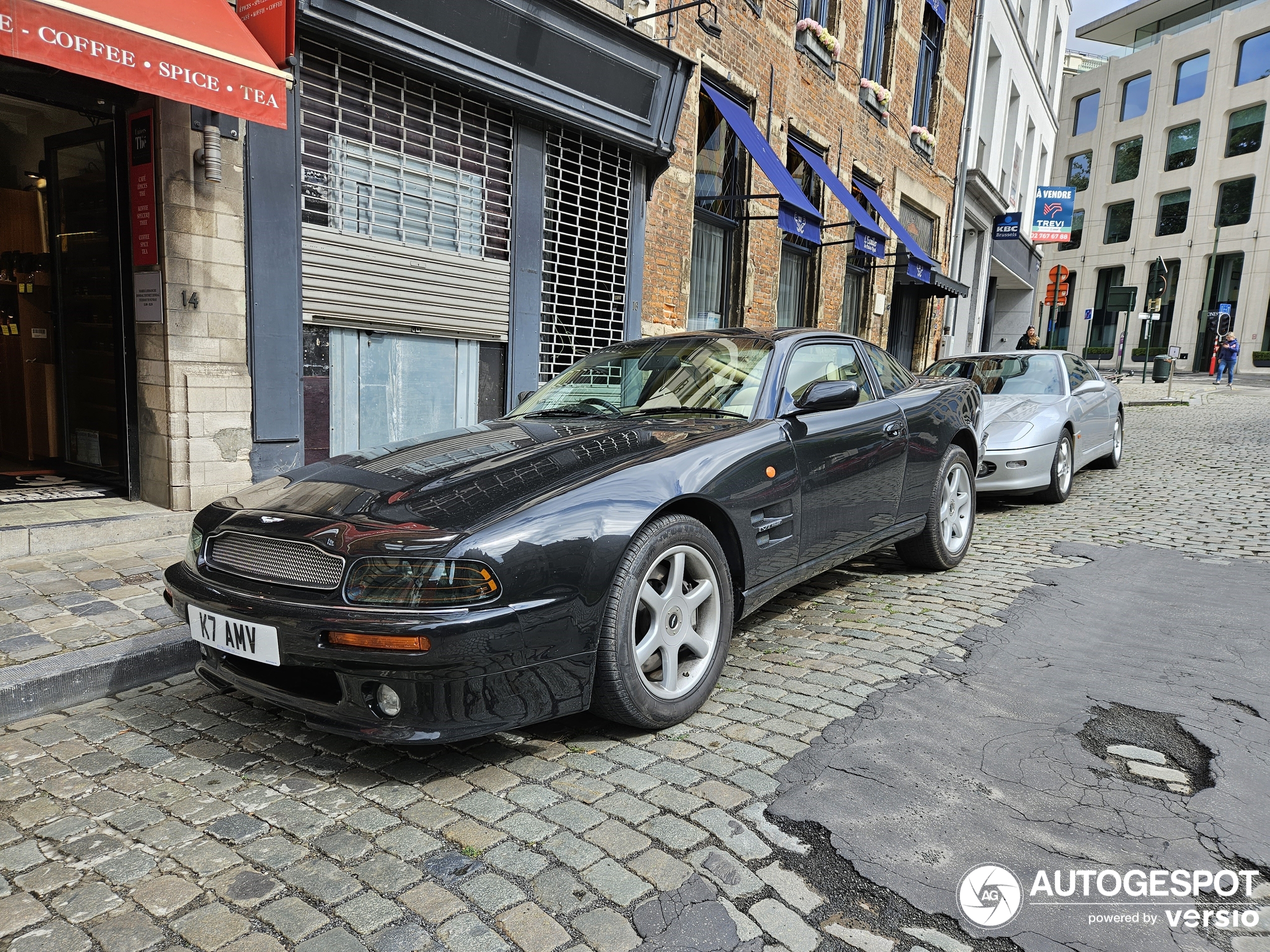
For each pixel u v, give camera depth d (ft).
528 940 5.62
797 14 34.14
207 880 6.38
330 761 8.34
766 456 10.23
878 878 6.21
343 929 5.77
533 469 8.74
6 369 19.71
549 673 7.72
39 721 9.30
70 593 12.40
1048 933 5.57
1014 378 25.14
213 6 14.33
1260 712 8.98
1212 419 48.62
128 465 16.57
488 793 7.62
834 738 8.52
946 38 51.88
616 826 7.01
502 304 22.24
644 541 8.41
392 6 17.44
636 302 26.71
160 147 14.88
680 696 8.90
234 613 7.76
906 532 13.91
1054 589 14.06
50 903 6.13
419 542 7.31
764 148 28.12
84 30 11.39
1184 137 127.95
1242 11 117.60
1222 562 15.62
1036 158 85.61
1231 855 6.42
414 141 19.42
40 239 18.16
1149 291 133.28
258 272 16.46
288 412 17.33
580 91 22.53
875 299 47.19
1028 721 8.84
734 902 5.98
